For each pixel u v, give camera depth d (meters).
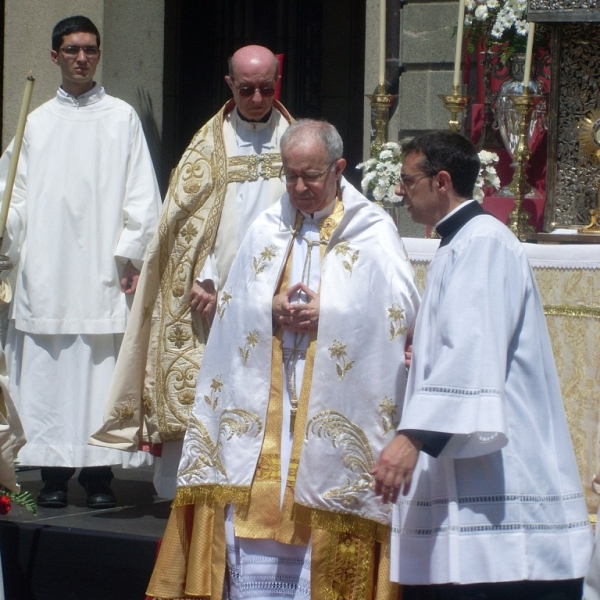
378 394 5.01
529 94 6.50
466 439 4.36
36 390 7.04
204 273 6.32
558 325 5.93
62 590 6.53
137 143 7.16
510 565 4.39
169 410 6.48
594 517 5.75
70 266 7.04
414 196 4.66
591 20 6.29
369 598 5.02
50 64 8.86
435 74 8.15
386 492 4.37
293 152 5.02
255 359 5.14
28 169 7.11
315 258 5.20
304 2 11.41
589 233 6.28
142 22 9.01
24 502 6.18
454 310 4.37
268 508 5.10
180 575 5.27
